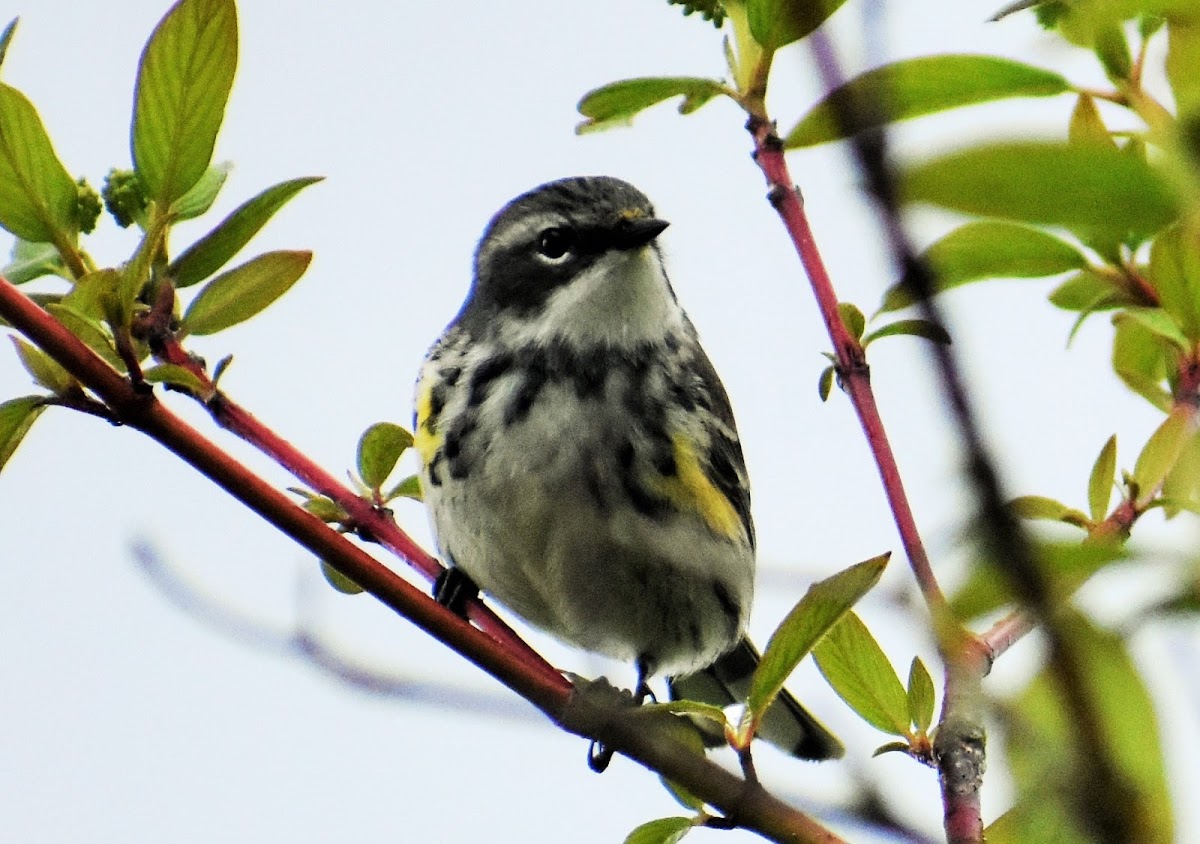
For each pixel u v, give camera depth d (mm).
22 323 6070
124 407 6152
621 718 5949
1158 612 3197
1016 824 3311
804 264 6316
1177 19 3359
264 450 7941
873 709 6066
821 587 5586
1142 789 2934
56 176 6762
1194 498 6496
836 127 2730
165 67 6359
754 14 6141
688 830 5973
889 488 5953
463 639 6340
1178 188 2584
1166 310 6414
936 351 2605
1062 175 2557
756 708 5746
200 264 6773
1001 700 3371
